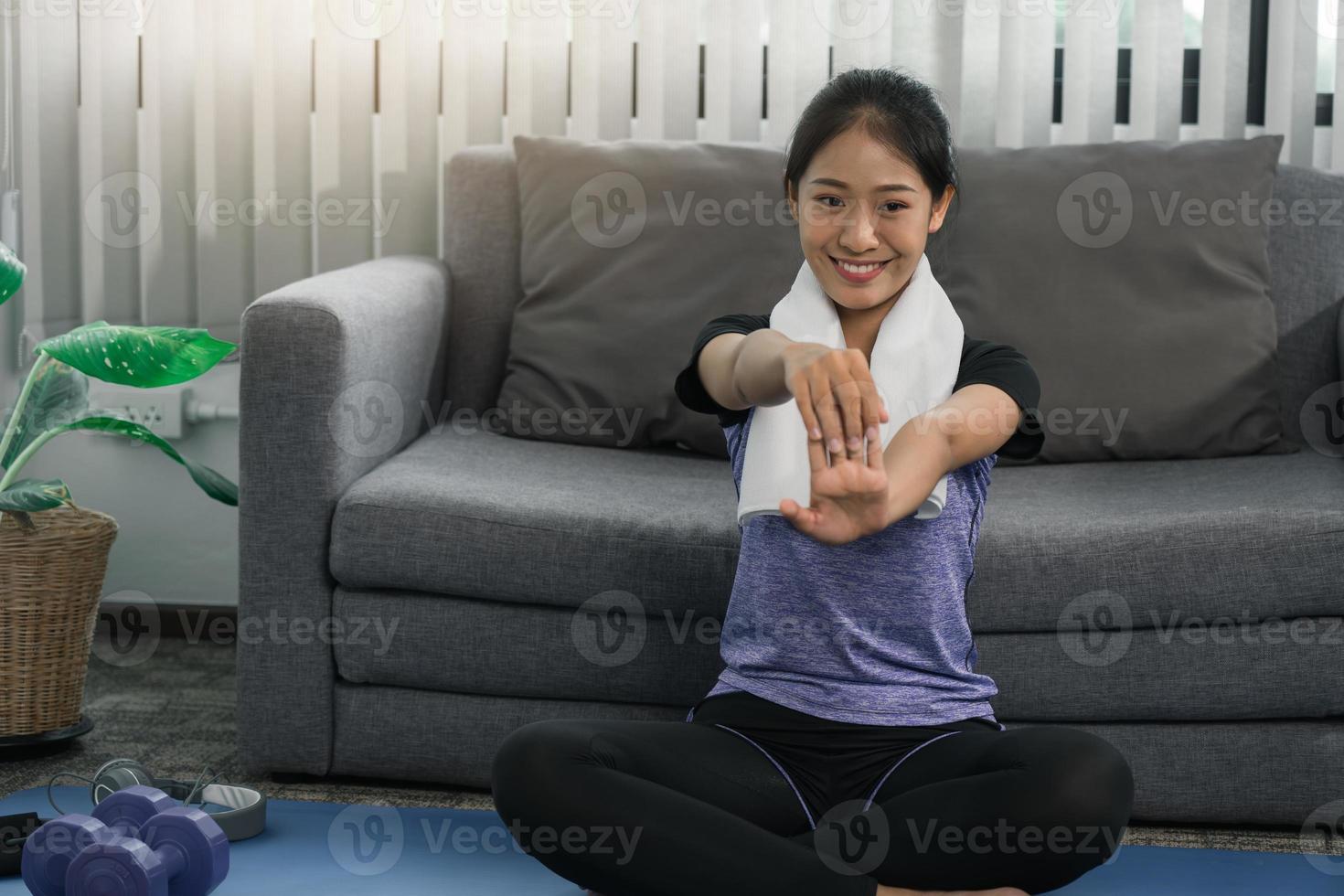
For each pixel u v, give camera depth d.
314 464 1.71
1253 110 2.45
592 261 2.15
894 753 1.30
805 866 1.20
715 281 2.11
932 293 1.36
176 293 2.51
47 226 2.47
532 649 1.68
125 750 1.92
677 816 1.21
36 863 1.31
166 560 2.55
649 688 1.68
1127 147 2.13
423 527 1.67
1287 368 2.14
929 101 1.34
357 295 1.86
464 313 2.29
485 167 2.32
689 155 2.20
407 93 2.48
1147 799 1.63
